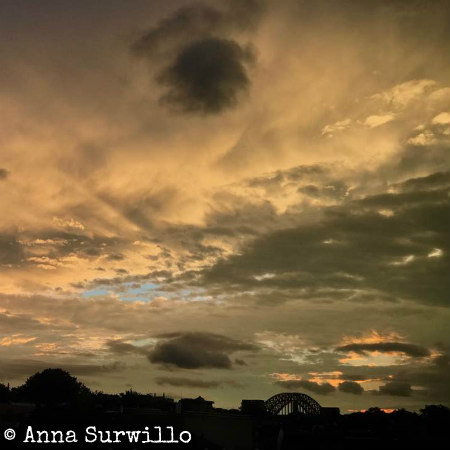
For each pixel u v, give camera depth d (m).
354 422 95.44
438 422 91.06
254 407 133.75
